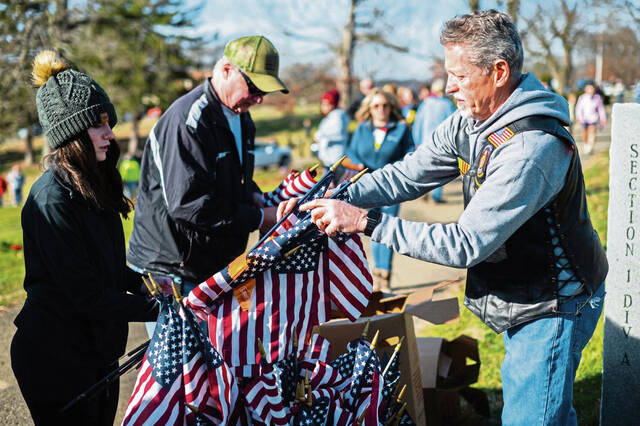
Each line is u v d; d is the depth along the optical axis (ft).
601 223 25.79
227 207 11.14
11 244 29.76
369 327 10.21
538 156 7.47
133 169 60.39
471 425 11.44
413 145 20.51
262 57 10.98
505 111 7.74
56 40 76.13
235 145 11.46
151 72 100.73
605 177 37.32
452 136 8.82
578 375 13.25
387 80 79.41
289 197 11.71
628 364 10.43
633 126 9.83
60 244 7.71
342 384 8.87
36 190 7.82
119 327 8.67
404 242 7.62
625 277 10.24
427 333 15.80
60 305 8.00
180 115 10.87
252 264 8.14
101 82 86.94
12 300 19.70
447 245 7.49
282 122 170.60
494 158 7.76
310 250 8.57
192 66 110.52
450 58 7.79
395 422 8.88
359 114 20.67
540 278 8.14
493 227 7.47
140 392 7.65
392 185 9.45
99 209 8.13
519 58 7.66
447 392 11.05
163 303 7.93
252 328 8.38
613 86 98.89
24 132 86.07
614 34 65.21
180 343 7.72
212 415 7.77
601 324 15.42
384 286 19.70
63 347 8.06
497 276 8.38
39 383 8.09
